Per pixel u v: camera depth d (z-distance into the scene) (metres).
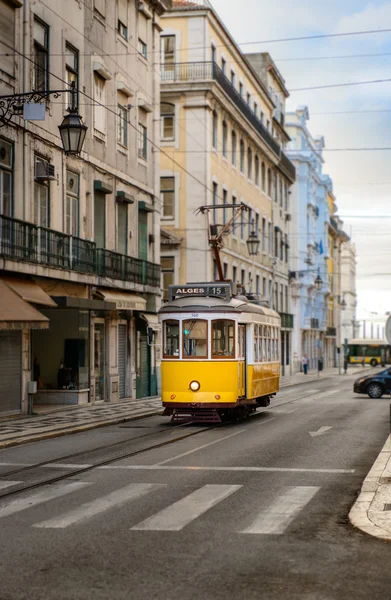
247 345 24.52
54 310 28.20
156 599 6.44
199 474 13.34
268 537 8.71
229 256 49.72
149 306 35.28
